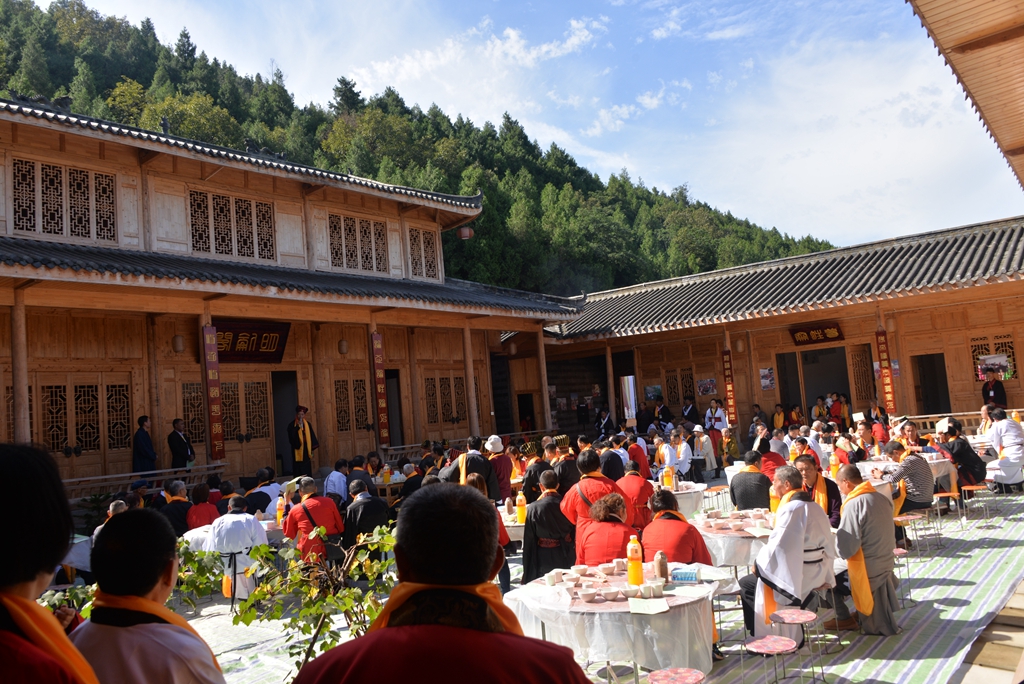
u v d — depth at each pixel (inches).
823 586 226.2
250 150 661.3
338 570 168.1
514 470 500.4
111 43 2741.1
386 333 751.7
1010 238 740.0
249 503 406.3
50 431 511.8
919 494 361.4
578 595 198.2
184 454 518.9
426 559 69.1
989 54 253.3
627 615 185.8
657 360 968.3
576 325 969.5
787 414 868.0
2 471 67.3
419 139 2522.1
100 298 466.6
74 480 465.7
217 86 2817.4
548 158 3144.7
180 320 588.4
